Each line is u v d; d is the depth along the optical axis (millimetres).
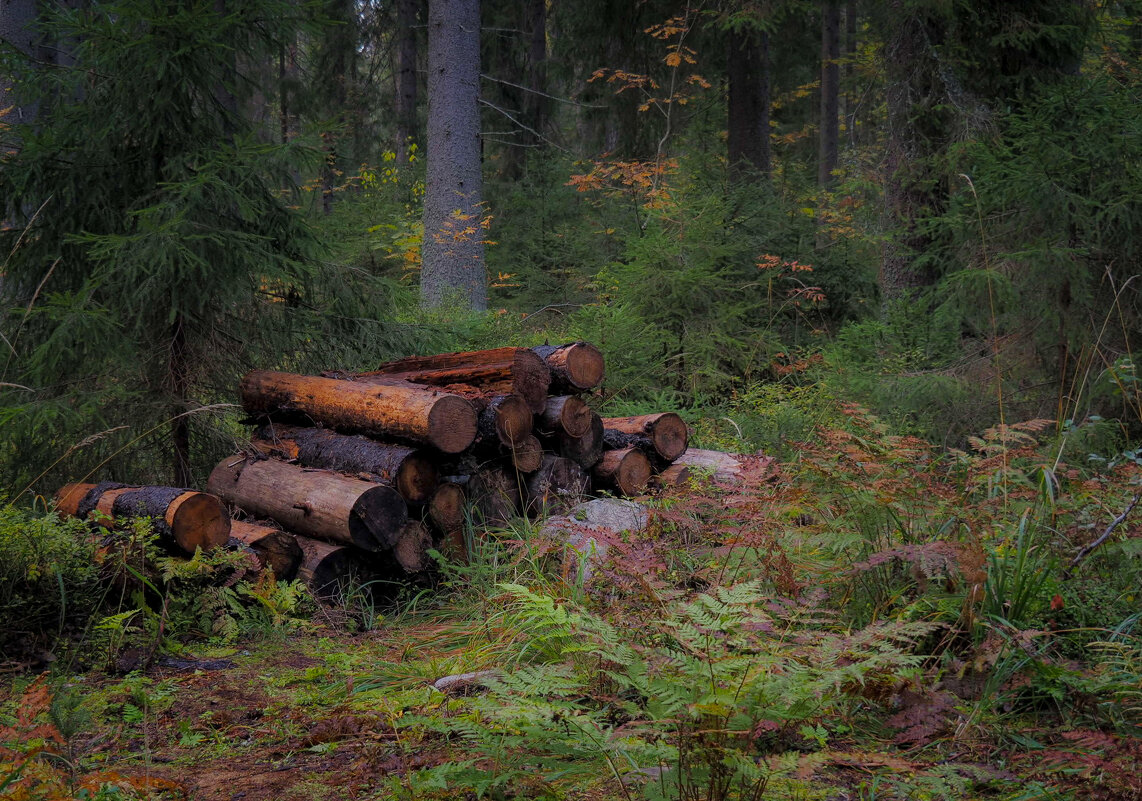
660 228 9953
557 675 2441
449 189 13570
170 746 3004
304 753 2922
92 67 5883
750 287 9977
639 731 2277
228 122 6344
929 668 3215
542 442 5590
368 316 6914
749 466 3703
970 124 9453
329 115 20625
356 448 5164
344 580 4824
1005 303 6961
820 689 2168
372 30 21531
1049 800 2381
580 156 17703
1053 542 3738
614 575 3400
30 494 5676
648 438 5840
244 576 4453
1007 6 9797
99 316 5359
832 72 21094
